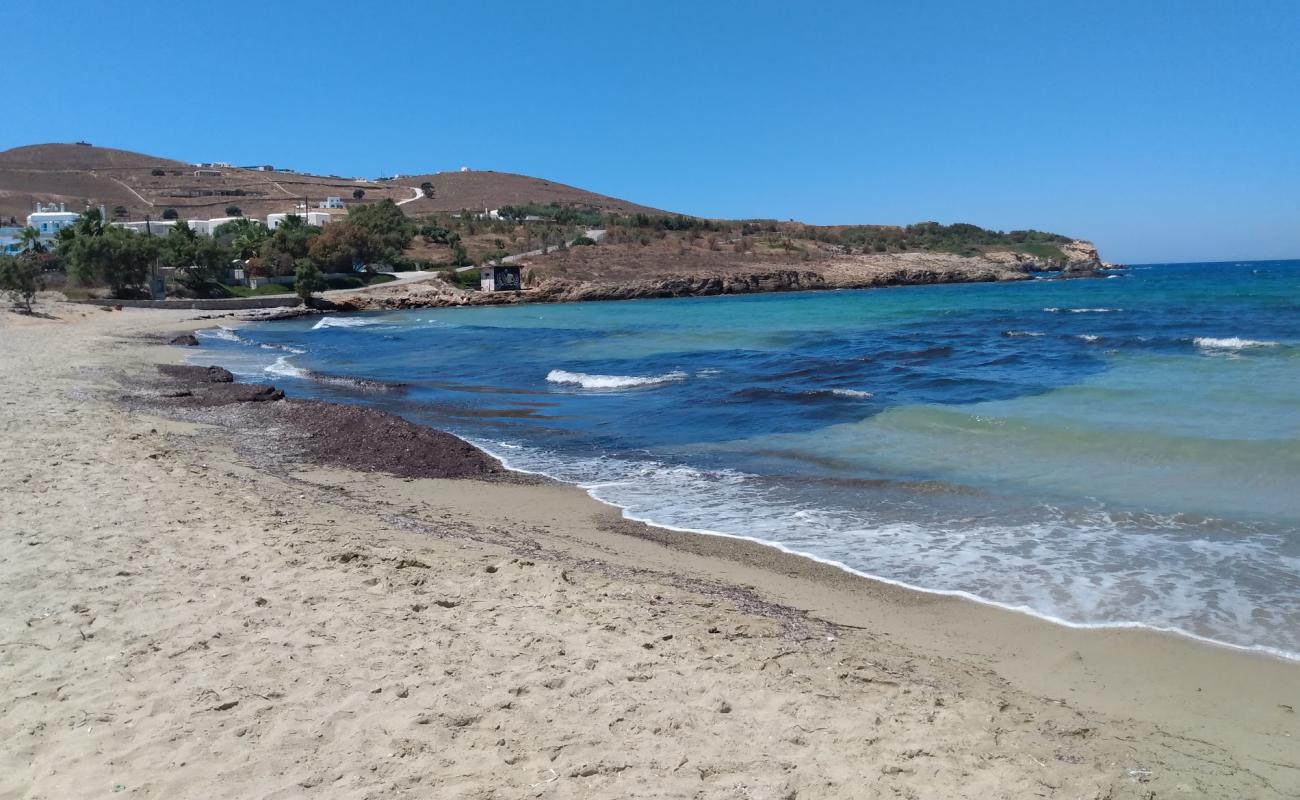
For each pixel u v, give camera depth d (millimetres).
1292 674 5695
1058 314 45812
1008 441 13125
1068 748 4711
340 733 4375
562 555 8344
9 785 3832
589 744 4402
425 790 3885
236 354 33625
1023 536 8789
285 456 13047
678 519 9828
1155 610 6812
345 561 7348
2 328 38094
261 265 81625
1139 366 21016
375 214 104250
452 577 7145
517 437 15359
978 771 4371
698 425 15961
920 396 17797
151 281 68312
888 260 112875
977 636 6449
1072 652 6117
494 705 4770
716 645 5965
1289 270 129750
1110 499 9938
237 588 6504
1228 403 14992
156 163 199500
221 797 3766
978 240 138500
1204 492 9992
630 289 89062
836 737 4648
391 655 5379
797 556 8398
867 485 11102
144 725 4387
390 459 12977
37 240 82250
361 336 44531
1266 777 4438
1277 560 7770
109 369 24016
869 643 6270
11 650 5266
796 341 34906
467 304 81750
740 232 129875
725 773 4195
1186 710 5254
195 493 9586
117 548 7336
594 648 5715
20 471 10016
